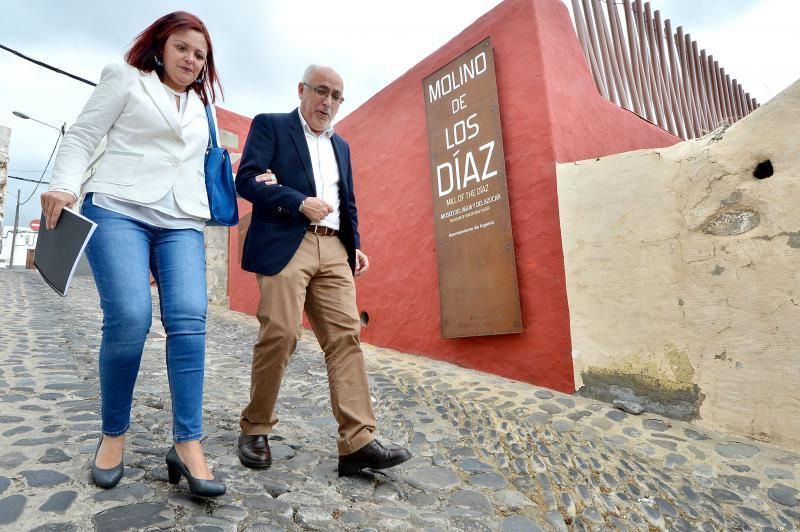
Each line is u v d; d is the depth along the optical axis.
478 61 4.51
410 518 1.91
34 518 1.49
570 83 4.21
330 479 2.17
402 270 5.26
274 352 2.07
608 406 3.28
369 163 5.88
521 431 2.93
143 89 1.78
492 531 1.89
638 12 5.43
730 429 2.80
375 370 4.50
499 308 4.10
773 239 2.71
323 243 2.21
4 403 2.69
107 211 1.68
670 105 5.50
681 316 3.07
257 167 2.19
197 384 1.74
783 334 2.65
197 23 1.88
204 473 1.67
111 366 1.66
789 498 2.18
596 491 2.23
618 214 3.43
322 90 2.27
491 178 4.27
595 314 3.50
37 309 7.14
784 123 2.72
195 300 1.75
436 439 2.83
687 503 2.17
